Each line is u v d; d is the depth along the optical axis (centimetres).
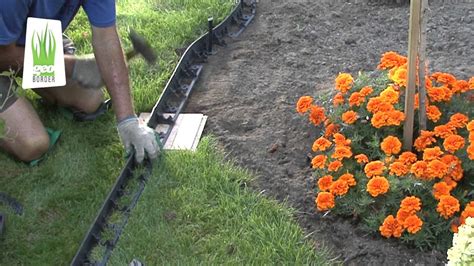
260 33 320
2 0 211
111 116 266
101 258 204
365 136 225
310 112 246
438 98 221
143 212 218
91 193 229
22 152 240
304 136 249
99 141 253
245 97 273
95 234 209
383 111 216
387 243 204
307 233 211
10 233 216
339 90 242
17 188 233
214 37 311
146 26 321
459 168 207
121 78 235
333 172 220
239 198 222
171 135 253
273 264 199
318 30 318
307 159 238
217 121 261
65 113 264
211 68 296
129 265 193
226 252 205
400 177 208
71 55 257
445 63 279
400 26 315
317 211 218
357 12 331
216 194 225
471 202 199
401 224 197
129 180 230
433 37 300
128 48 299
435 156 205
